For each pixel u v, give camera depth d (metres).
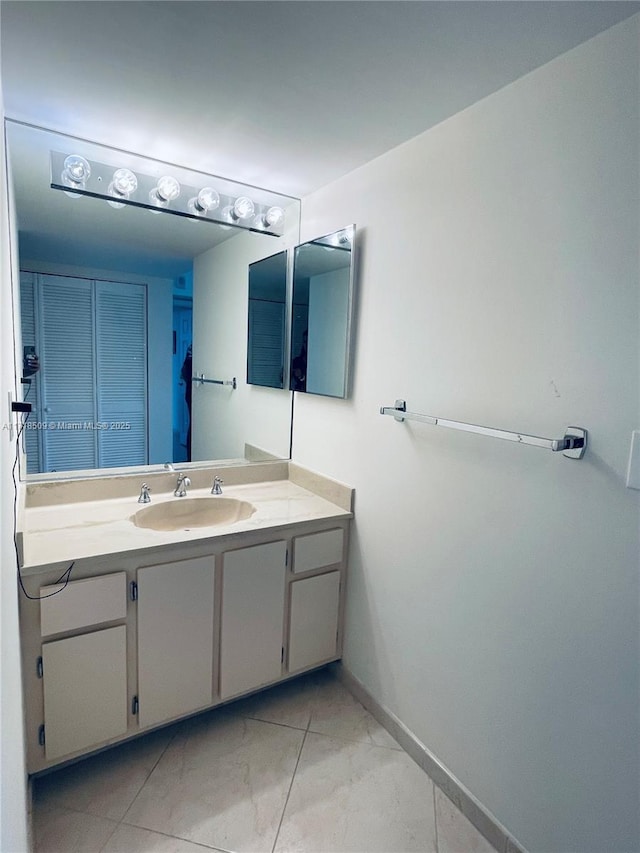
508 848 1.40
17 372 1.77
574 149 1.16
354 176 1.92
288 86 1.34
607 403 1.12
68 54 1.22
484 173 1.39
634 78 1.04
